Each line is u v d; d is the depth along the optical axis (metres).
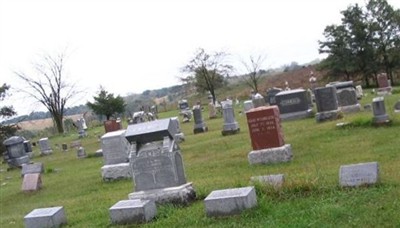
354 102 26.31
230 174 14.65
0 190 21.80
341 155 15.01
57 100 68.44
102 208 12.47
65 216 11.34
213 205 9.18
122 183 17.25
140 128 11.36
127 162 18.19
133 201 10.16
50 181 21.33
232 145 21.27
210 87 70.94
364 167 9.54
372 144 16.02
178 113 54.69
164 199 10.78
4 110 55.19
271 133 15.73
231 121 26.03
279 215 8.49
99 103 65.31
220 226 8.55
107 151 18.39
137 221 9.84
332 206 8.34
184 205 10.70
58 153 37.62
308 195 9.51
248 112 15.98
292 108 27.45
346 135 18.62
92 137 46.78
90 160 28.08
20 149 32.84
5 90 59.53
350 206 8.28
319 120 24.09
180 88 82.81
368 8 57.94
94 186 17.66
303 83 74.81
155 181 11.02
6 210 16.25
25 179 19.62
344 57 58.59
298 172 12.98
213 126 33.09
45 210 11.19
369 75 59.00
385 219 7.44
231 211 9.05
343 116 24.03
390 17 57.25
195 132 30.73
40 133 72.06
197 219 9.27
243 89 83.75
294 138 19.55
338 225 7.51
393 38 57.72
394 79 61.97
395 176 10.23
